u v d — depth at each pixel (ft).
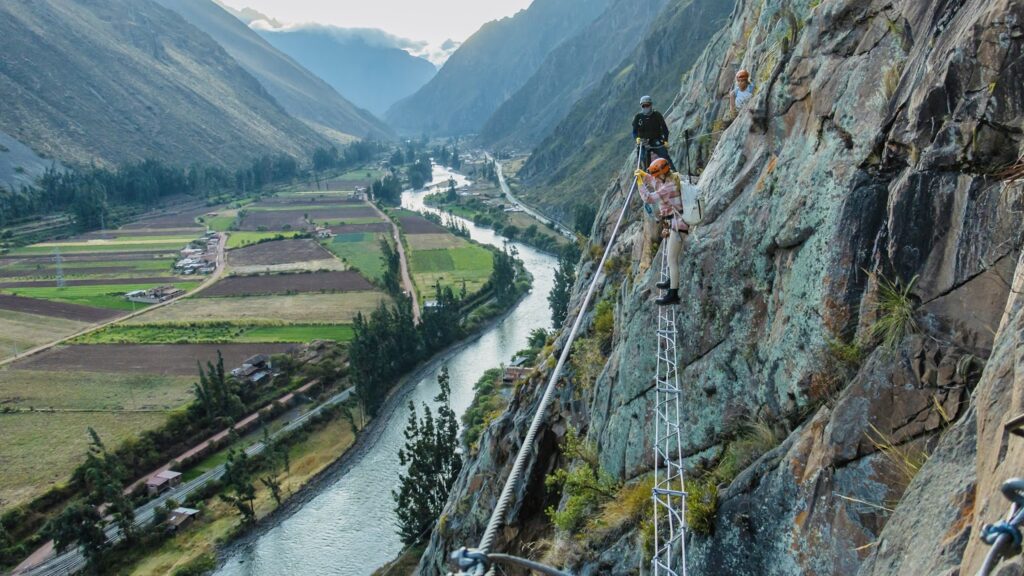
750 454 29.43
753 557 25.02
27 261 504.84
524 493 63.41
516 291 377.91
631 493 37.01
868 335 23.88
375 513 181.78
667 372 35.22
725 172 37.78
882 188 24.89
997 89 20.07
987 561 8.07
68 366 285.84
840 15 29.84
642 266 47.50
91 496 179.93
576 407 61.11
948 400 20.35
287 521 180.14
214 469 209.46
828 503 22.41
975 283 20.59
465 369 279.69
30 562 164.14
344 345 307.37
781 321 29.04
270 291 412.57
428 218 652.89
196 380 268.41
